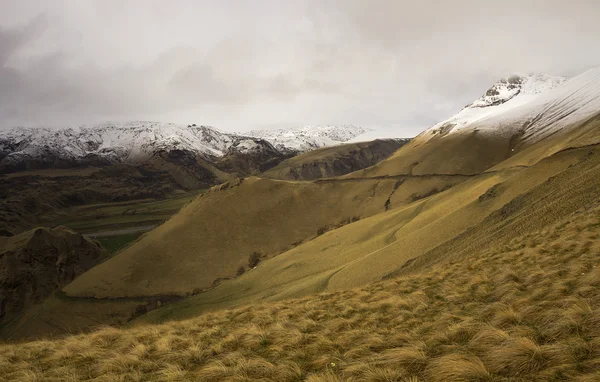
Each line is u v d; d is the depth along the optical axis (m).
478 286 16.47
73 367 11.77
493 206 67.94
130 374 10.59
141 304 136.25
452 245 52.00
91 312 133.38
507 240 37.78
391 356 9.23
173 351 12.30
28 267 163.12
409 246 67.06
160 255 158.00
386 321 13.71
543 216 37.81
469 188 106.94
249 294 100.50
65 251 180.38
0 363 12.37
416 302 15.62
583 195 35.84
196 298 119.38
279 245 175.00
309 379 8.63
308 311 16.53
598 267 13.04
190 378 10.01
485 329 9.64
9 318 143.00
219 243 170.25
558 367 7.26
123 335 15.31
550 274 14.61
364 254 92.56
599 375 6.54
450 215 73.00
